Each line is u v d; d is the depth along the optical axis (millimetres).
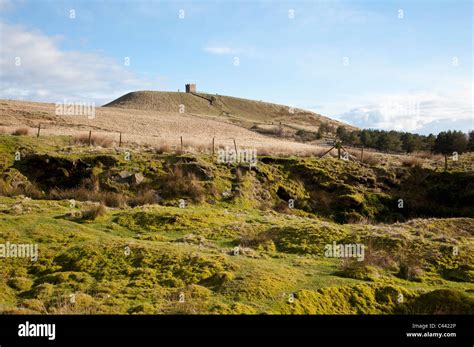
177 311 13836
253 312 14016
